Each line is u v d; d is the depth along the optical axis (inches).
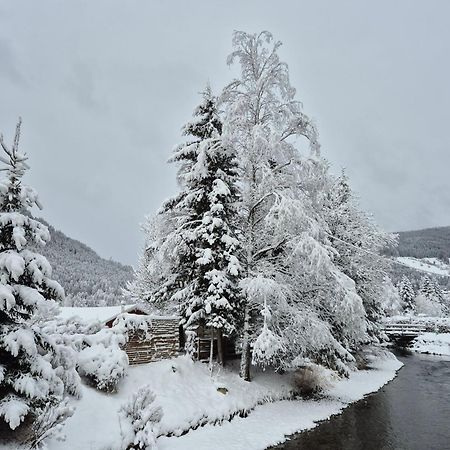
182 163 799.1
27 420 389.4
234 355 868.6
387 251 1330.0
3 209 403.5
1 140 396.2
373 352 1371.8
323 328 695.1
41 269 395.9
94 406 469.1
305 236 656.4
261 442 535.2
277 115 745.6
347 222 1179.3
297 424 619.8
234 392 656.4
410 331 2047.2
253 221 775.7
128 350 611.5
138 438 433.4
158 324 658.2
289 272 738.8
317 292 761.6
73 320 619.2
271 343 613.3
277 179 718.5
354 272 1153.4
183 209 792.3
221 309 700.0
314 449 532.7
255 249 773.3
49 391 382.0
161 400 542.6
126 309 784.9
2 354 380.8
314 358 936.3
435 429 629.6
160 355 652.7
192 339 719.7
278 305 673.6
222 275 695.7
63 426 398.0
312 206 746.2
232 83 766.5
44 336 406.0
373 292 1206.3
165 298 807.1
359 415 701.9
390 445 556.7
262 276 663.8
